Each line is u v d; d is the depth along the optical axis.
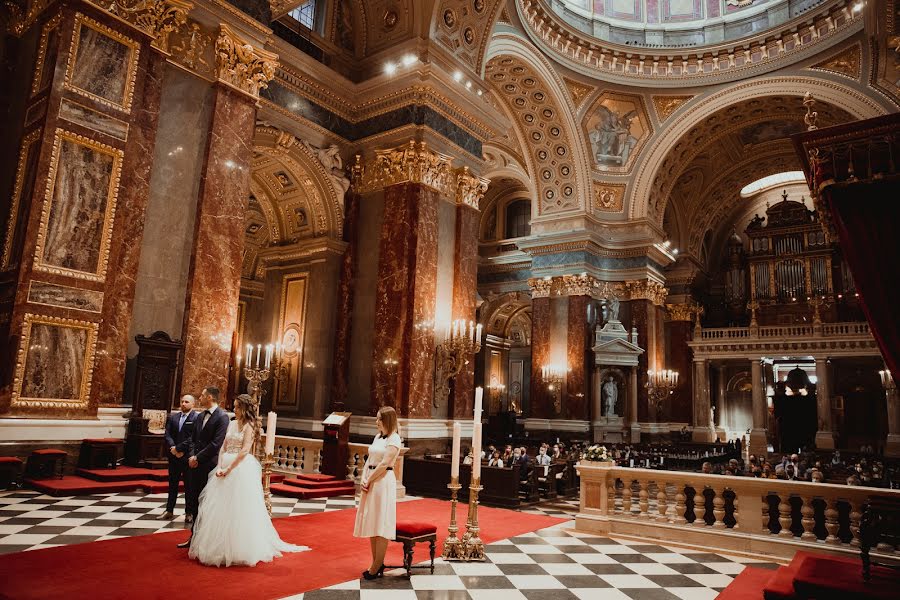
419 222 12.05
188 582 4.46
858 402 27.55
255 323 21.22
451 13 12.82
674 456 17.34
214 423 6.03
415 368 11.59
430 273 12.16
